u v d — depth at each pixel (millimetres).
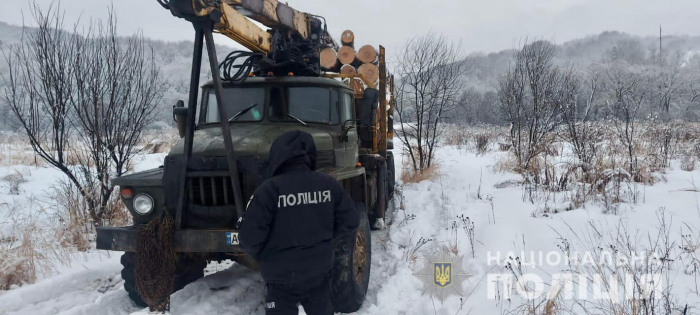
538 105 10641
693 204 6121
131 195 4027
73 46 6141
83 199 6324
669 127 13016
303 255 2908
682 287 3803
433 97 10648
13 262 4516
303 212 2910
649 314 3375
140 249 3744
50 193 8000
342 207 3066
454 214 6840
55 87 6008
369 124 5289
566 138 10719
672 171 9344
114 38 6336
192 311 3840
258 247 2857
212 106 5176
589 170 8234
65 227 5871
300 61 5637
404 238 6047
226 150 3771
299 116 5082
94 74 6223
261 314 3971
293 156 2961
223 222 3910
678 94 29797
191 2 3527
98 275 4832
